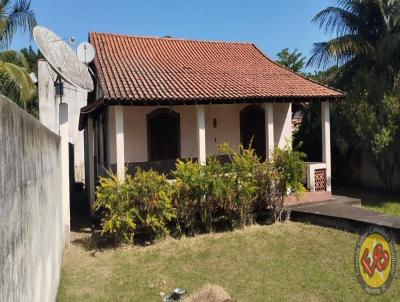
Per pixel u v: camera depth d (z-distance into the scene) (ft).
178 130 43.86
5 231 7.86
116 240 30.71
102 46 48.01
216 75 45.06
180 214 32.71
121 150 34.63
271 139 40.75
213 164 33.83
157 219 31.30
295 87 43.47
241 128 46.98
